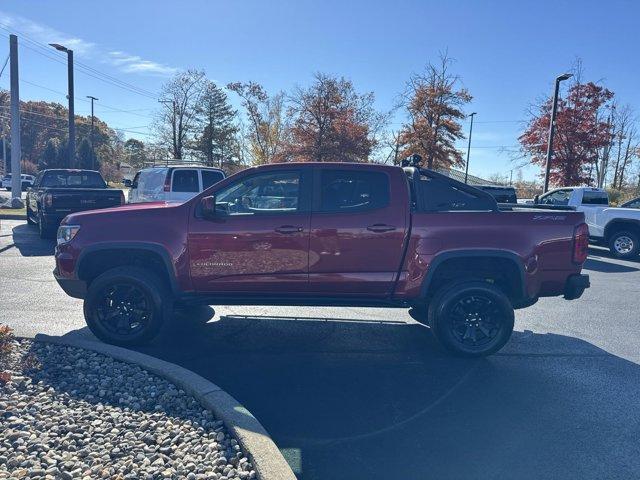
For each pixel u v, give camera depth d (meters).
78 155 55.75
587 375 5.30
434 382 5.06
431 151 35.62
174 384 4.53
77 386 4.43
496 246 5.61
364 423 4.18
